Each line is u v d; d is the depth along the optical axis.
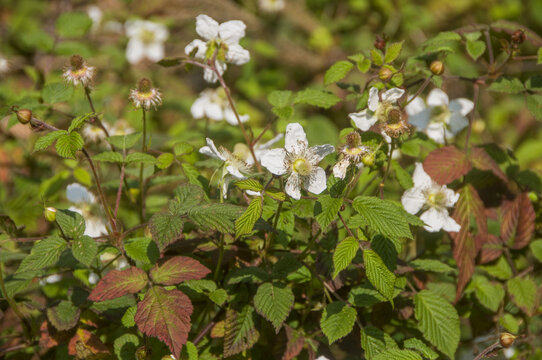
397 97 0.61
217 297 0.58
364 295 0.59
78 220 0.59
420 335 0.63
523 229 0.66
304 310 0.61
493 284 0.66
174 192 0.59
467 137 0.64
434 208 0.63
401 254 0.67
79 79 0.62
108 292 0.57
